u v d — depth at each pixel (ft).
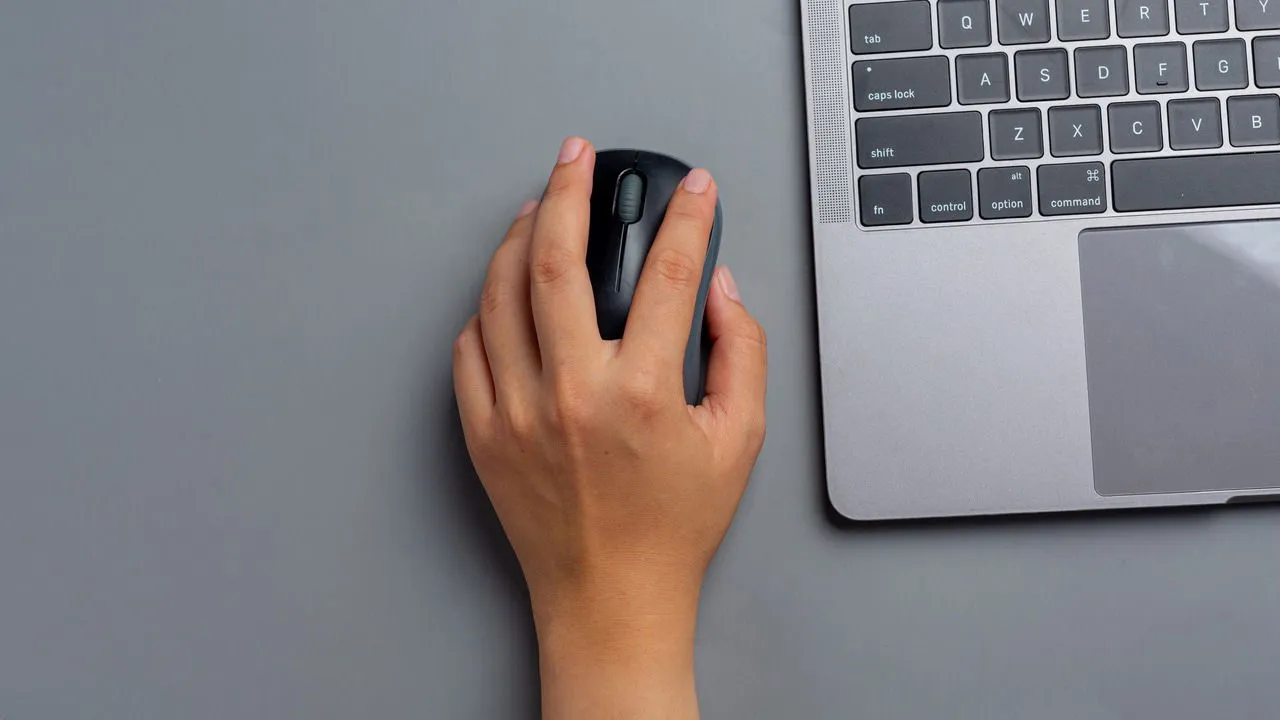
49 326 2.15
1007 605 2.08
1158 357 2.05
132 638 2.11
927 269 2.06
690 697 1.96
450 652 2.09
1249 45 2.07
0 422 2.14
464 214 2.14
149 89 2.17
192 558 2.12
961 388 2.05
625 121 2.14
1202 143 2.06
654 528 1.94
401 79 2.16
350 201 2.15
